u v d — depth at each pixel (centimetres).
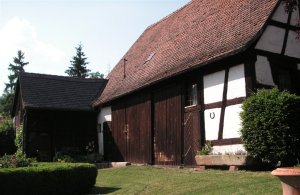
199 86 1396
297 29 1293
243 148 1181
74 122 2209
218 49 1309
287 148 1043
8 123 2589
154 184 1138
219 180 1045
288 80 1288
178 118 1505
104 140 2144
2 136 2434
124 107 1941
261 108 1078
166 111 1587
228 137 1252
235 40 1260
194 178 1129
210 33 1488
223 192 904
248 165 1147
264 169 1156
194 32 1653
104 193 1124
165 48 1820
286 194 682
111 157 2058
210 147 1311
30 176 1067
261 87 1195
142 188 1110
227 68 1277
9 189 1035
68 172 1130
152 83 1582
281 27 1262
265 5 1286
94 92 2319
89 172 1170
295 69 1280
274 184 897
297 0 1098
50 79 2300
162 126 1609
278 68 1243
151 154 1664
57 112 2175
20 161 1241
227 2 1582
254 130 1087
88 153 2188
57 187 1108
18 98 2477
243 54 1213
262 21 1218
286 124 1045
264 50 1219
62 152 2075
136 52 2230
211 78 1344
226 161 1192
